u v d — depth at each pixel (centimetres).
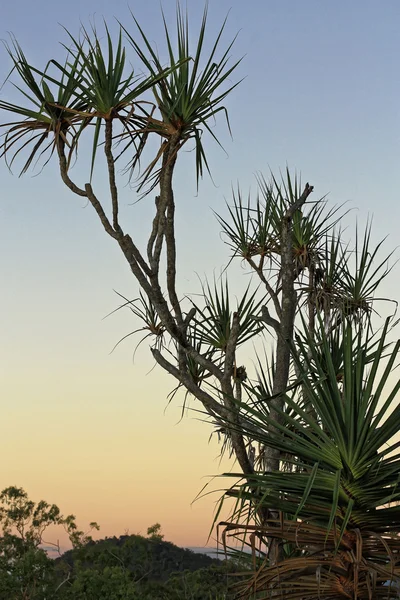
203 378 541
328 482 368
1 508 2639
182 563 2339
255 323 541
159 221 456
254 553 382
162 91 448
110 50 432
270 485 363
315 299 622
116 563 2366
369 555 374
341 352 463
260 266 619
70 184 444
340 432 360
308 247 632
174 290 464
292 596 387
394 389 350
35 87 453
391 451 353
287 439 383
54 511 2603
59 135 453
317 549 386
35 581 2097
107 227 445
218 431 534
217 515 364
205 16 443
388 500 351
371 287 623
